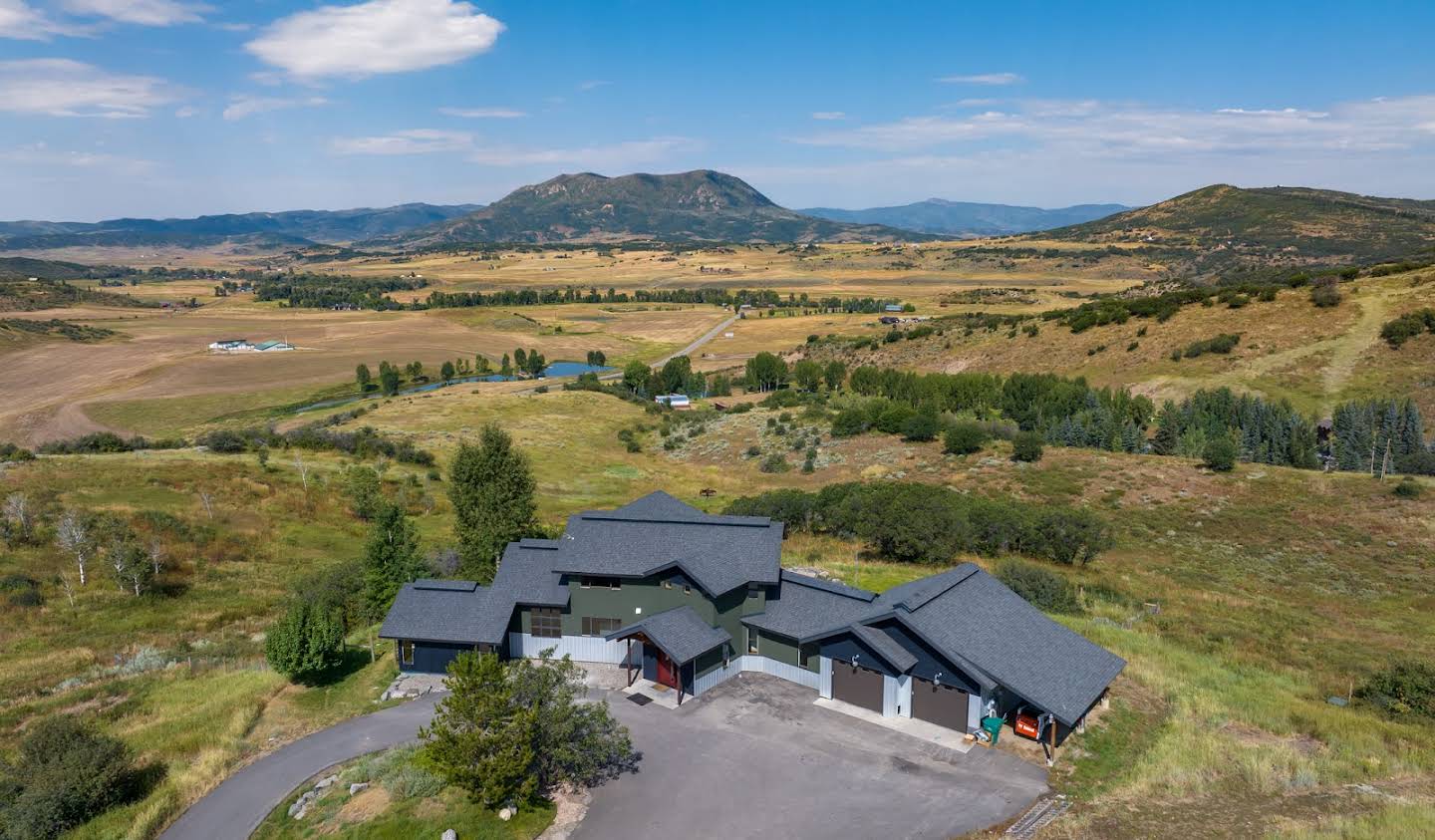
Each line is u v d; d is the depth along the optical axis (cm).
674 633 3494
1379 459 7544
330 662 3906
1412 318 10119
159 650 4166
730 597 3722
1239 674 3819
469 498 5147
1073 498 7019
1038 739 3073
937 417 9712
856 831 2558
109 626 4428
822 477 8650
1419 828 2398
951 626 3272
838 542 6069
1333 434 8331
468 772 2555
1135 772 2848
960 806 2677
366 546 4738
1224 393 9150
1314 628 4512
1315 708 3388
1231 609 4822
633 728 3234
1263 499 6581
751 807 2698
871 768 2923
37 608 4478
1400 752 2989
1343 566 5419
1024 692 3009
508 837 2530
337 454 8969
